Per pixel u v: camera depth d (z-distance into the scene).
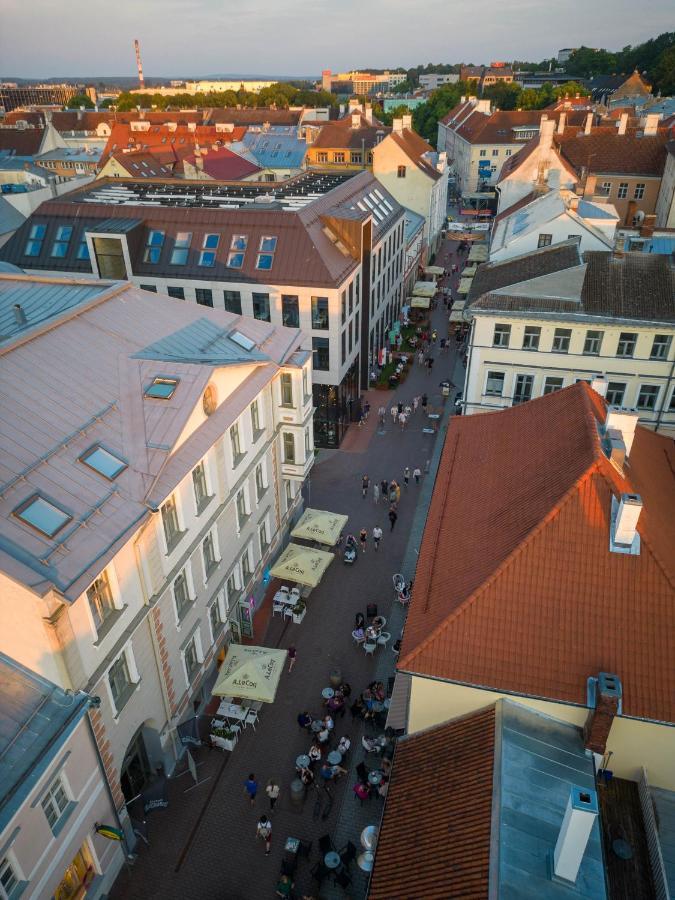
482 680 22.36
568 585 23.23
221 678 31.22
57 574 20.11
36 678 21.11
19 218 80.75
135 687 25.45
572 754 21.44
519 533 24.66
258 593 39.06
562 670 22.16
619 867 20.05
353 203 66.12
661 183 92.88
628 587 22.95
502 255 54.78
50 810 20.72
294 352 39.16
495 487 29.06
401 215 76.50
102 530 22.33
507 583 23.48
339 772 29.72
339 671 34.03
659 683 21.58
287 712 32.94
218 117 161.25
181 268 53.72
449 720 23.69
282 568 38.53
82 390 26.34
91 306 30.81
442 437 58.09
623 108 133.88
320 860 25.59
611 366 44.53
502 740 21.47
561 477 25.61
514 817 19.38
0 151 139.38
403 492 50.50
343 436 58.50
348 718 32.66
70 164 126.19
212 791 29.19
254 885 25.67
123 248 53.50
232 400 31.83
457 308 78.94
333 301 51.12
